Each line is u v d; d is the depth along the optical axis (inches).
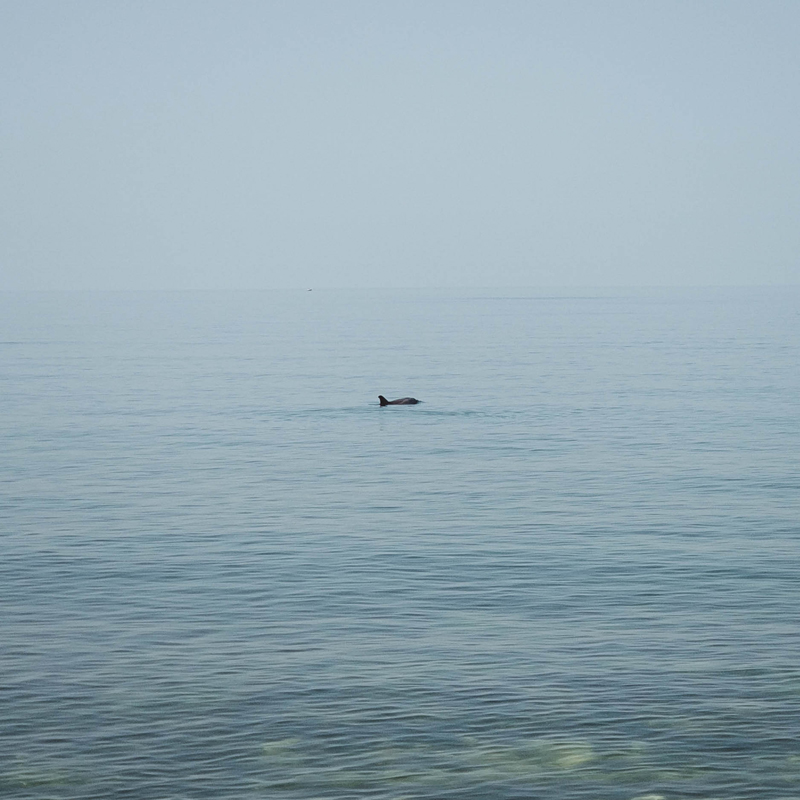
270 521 1491.1
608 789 735.1
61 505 1606.8
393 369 4008.4
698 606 1085.8
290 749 788.6
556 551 1307.8
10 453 2101.4
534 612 1072.8
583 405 2837.1
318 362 4362.7
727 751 781.3
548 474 1839.3
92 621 1052.5
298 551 1318.9
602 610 1076.5
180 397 3120.1
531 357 4539.9
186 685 895.7
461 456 2050.9
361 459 2028.8
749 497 1621.6
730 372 3715.6
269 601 1114.7
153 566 1251.8
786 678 899.4
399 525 1460.4
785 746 786.8
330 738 805.2
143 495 1683.1
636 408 2758.4
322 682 900.0
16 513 1549.0
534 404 2869.1
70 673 920.3
